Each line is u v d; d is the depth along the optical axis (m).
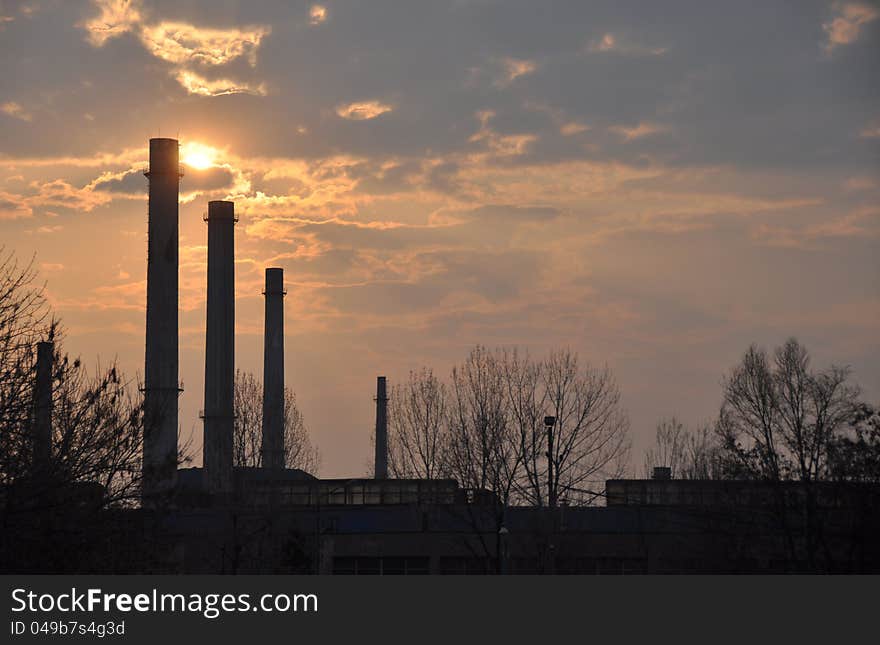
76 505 65.62
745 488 115.44
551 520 125.56
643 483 150.00
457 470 133.38
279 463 187.25
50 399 65.31
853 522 106.62
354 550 152.00
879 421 105.00
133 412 68.12
